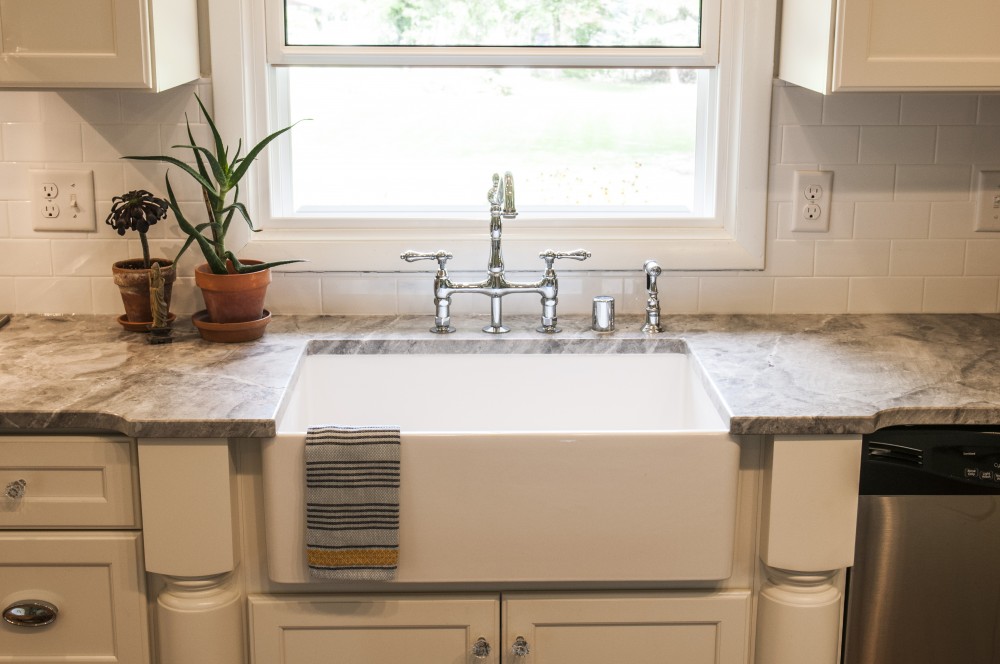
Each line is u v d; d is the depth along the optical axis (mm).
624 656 1986
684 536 1915
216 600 1929
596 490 1893
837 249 2479
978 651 1987
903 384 2020
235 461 1904
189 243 2240
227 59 2350
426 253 2350
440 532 1900
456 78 2514
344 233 2463
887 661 1995
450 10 2422
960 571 1955
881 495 1927
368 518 1869
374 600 1946
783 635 1951
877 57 2064
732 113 2422
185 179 2408
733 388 1995
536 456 1876
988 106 2414
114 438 1886
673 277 2486
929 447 1911
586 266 2455
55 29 2035
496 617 1959
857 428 1858
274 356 2180
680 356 2318
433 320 2459
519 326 2412
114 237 2434
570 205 2559
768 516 1914
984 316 2496
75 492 1912
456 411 2357
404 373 2332
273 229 2467
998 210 2455
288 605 1942
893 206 2459
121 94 2363
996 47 2061
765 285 2498
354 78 2502
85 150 2389
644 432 1876
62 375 2053
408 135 2535
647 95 2521
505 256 2441
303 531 1899
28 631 1971
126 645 1973
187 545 1886
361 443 1854
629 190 2561
